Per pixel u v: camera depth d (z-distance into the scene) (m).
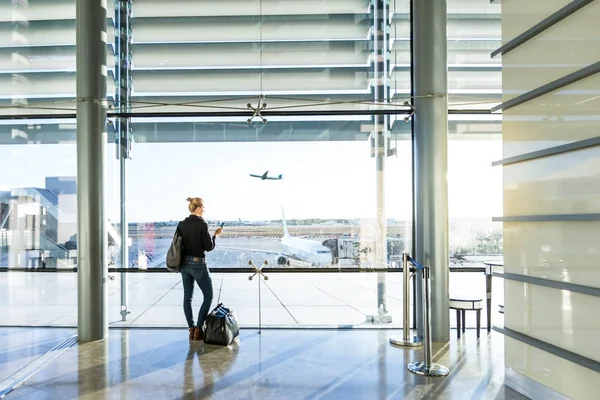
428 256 5.09
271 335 5.22
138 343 4.91
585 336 2.96
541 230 3.38
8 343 4.99
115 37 6.14
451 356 4.44
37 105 5.28
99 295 5.11
